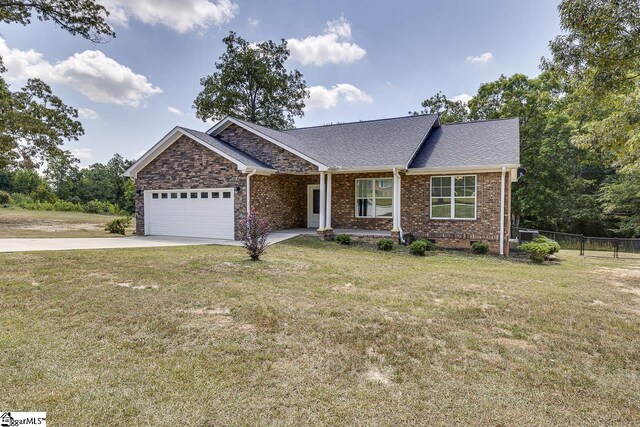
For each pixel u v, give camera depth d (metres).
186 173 15.84
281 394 3.38
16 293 6.28
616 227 27.14
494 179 14.01
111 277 7.52
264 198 15.66
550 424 3.05
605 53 6.91
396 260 11.33
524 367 4.05
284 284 7.39
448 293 7.10
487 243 13.92
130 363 3.89
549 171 24.75
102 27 17.86
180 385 3.48
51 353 4.07
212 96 32.62
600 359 4.32
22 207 38.22
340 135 18.72
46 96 23.45
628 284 8.75
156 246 12.48
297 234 15.28
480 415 3.14
